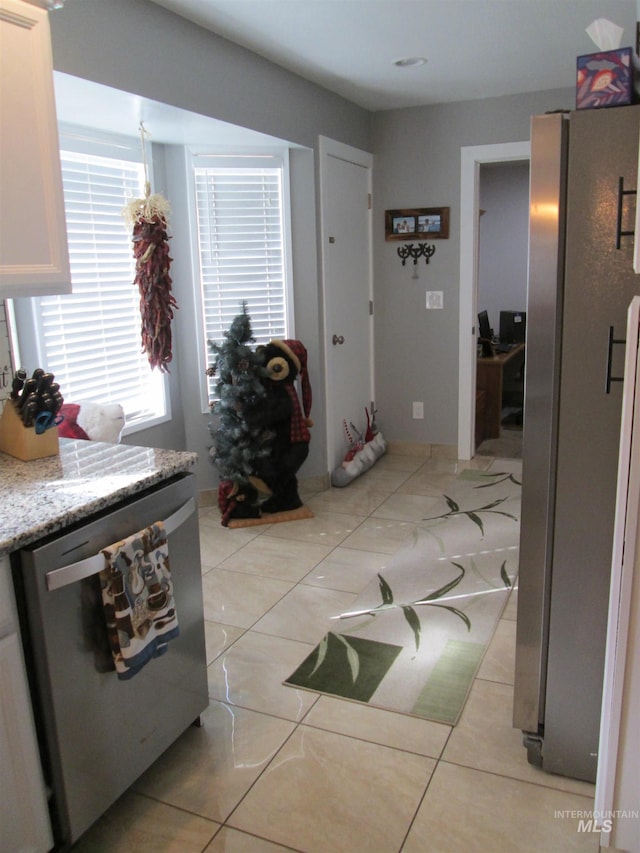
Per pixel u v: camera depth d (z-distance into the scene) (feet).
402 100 14.76
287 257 13.48
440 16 9.86
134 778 6.04
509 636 8.70
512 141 14.74
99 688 5.56
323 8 9.39
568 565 5.95
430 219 15.75
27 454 6.66
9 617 4.88
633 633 4.11
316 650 8.48
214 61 10.30
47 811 5.29
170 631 6.07
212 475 13.71
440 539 11.84
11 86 5.74
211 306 13.11
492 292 23.08
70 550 5.18
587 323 5.53
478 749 6.71
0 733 4.85
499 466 16.03
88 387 10.75
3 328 7.39
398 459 16.85
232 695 7.64
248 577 10.56
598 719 6.09
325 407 14.55
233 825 5.90
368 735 6.95
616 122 5.22
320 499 14.12
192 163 12.41
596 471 5.74
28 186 5.98
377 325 16.80
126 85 8.66
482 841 5.63
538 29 10.48
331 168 14.20
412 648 8.47
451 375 16.33
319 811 6.00
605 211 5.34
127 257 11.33
